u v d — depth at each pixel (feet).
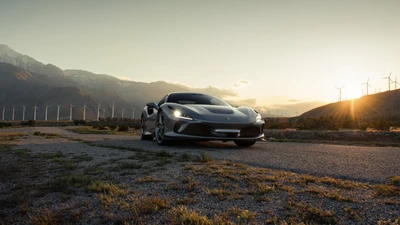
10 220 6.83
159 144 22.71
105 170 11.68
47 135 41.83
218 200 7.54
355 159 14.19
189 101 23.75
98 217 6.77
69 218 6.81
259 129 20.80
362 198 7.49
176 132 20.20
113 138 34.01
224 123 19.60
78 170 12.03
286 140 36.27
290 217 6.34
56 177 10.84
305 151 18.21
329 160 13.78
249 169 11.01
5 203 8.02
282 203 7.19
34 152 18.54
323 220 6.15
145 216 6.64
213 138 19.49
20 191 8.99
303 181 9.09
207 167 11.48
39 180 10.50
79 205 7.60
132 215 6.73
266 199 7.46
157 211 6.91
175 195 8.08
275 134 48.39
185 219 6.17
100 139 31.68
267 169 11.03
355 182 9.21
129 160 14.14
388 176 10.10
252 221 6.17
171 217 6.43
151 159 13.97
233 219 6.31
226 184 8.83
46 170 12.26
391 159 14.17
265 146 22.86
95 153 17.29
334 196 7.51
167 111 21.29
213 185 8.88
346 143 32.86
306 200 7.38
